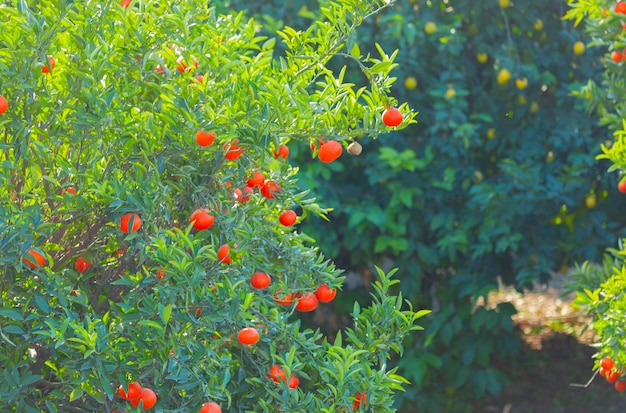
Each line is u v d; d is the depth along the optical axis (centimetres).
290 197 284
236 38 277
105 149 252
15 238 228
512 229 580
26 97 245
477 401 644
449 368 598
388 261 688
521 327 826
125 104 258
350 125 272
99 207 250
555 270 613
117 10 254
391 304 285
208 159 259
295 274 272
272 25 528
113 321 252
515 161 579
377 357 283
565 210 595
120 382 232
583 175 566
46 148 242
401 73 552
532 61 582
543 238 579
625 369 358
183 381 232
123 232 246
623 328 351
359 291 604
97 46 241
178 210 271
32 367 266
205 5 280
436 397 587
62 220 267
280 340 264
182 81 260
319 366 261
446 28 557
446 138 564
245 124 249
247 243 261
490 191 541
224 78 267
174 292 228
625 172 376
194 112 246
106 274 275
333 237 553
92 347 217
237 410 269
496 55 557
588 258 575
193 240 235
